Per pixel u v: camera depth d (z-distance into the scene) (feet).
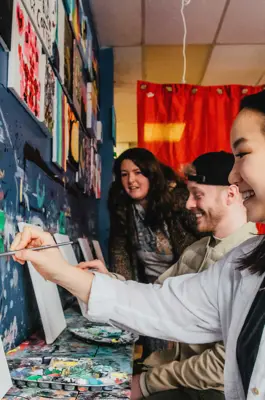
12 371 3.06
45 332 3.83
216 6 9.34
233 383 2.81
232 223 5.35
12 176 3.84
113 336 4.01
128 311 3.37
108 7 9.41
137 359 6.92
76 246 7.13
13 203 3.85
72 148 6.80
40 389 2.82
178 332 3.38
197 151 10.78
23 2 3.87
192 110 10.86
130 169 8.48
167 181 8.54
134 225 8.63
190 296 3.36
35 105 4.36
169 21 10.01
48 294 4.21
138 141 10.78
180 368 4.60
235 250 3.26
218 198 5.37
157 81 13.83
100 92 11.61
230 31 10.45
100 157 11.48
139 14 9.70
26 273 4.23
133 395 4.70
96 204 10.93
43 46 4.76
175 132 10.81
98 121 10.78
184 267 5.86
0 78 3.49
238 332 2.75
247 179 2.72
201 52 11.71
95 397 2.70
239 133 2.76
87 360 3.32
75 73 7.02
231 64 12.51
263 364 2.43
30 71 4.16
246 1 9.12
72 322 4.83
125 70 12.98
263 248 2.81
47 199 5.30
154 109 10.84
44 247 3.16
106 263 11.04
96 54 10.62
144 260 8.57
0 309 3.42
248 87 10.92
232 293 3.10
